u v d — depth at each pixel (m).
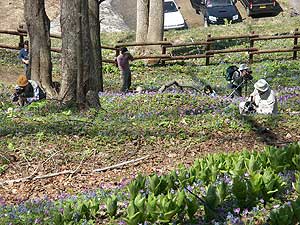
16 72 22.38
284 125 12.88
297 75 21.28
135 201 7.09
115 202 7.60
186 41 28.25
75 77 14.28
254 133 12.51
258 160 8.61
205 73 22.83
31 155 11.59
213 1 36.22
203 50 26.72
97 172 10.96
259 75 21.36
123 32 32.72
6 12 36.34
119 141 12.21
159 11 25.95
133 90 19.48
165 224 7.15
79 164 11.34
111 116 14.03
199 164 8.62
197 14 37.78
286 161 8.79
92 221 7.46
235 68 17.44
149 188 7.95
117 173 10.88
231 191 7.93
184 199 7.22
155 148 11.96
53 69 23.28
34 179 10.69
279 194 7.89
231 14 35.31
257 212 7.38
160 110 14.65
